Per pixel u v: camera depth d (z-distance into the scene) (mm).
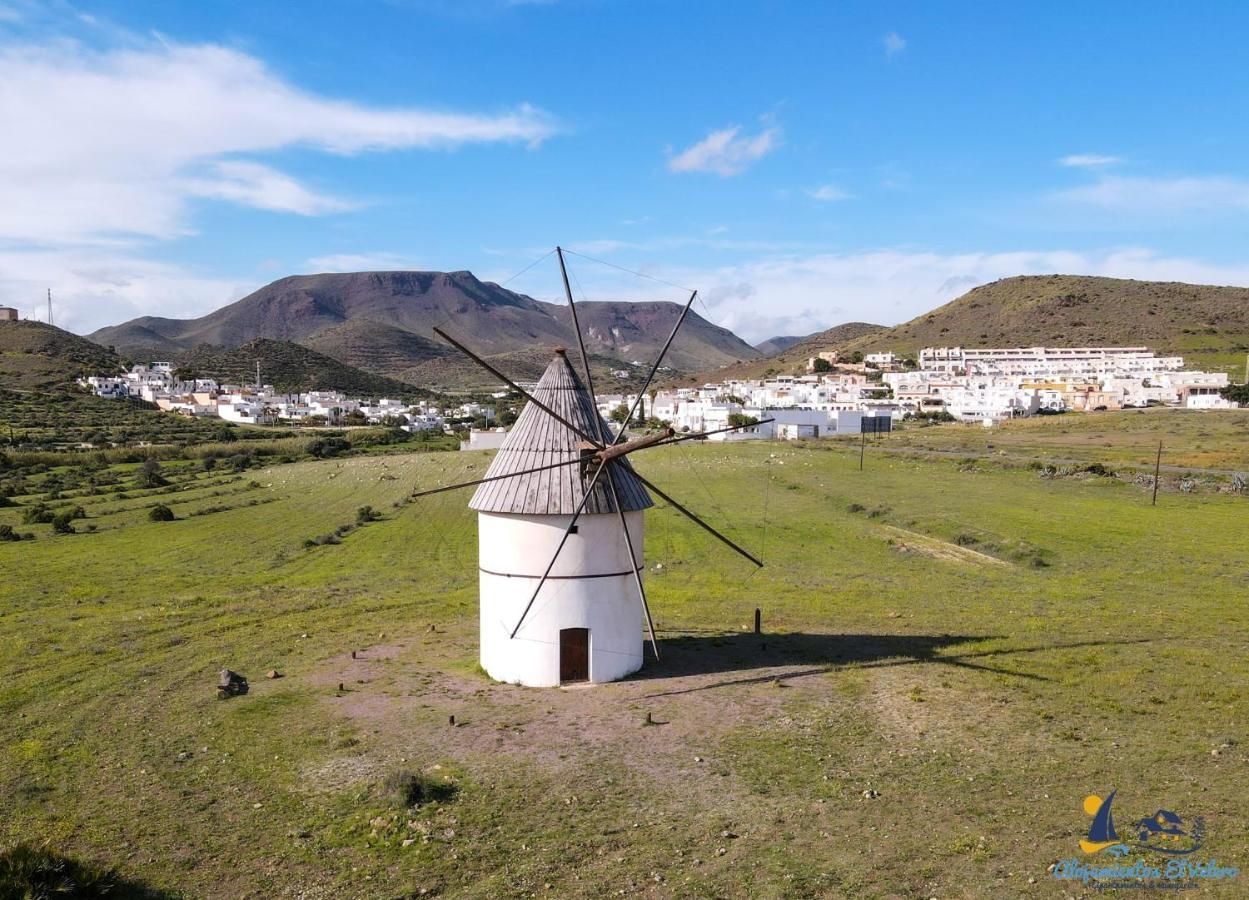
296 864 17969
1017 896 15820
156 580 55000
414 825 19469
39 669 32406
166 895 16844
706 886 16672
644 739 24328
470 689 29250
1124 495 82562
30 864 16375
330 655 34469
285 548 69000
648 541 65562
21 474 118625
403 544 70250
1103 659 31234
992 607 42156
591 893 16609
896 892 16188
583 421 30688
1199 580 48031
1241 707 25641
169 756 23812
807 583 50156
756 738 24203
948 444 131250
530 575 29297
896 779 21250
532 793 21031
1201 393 182000
